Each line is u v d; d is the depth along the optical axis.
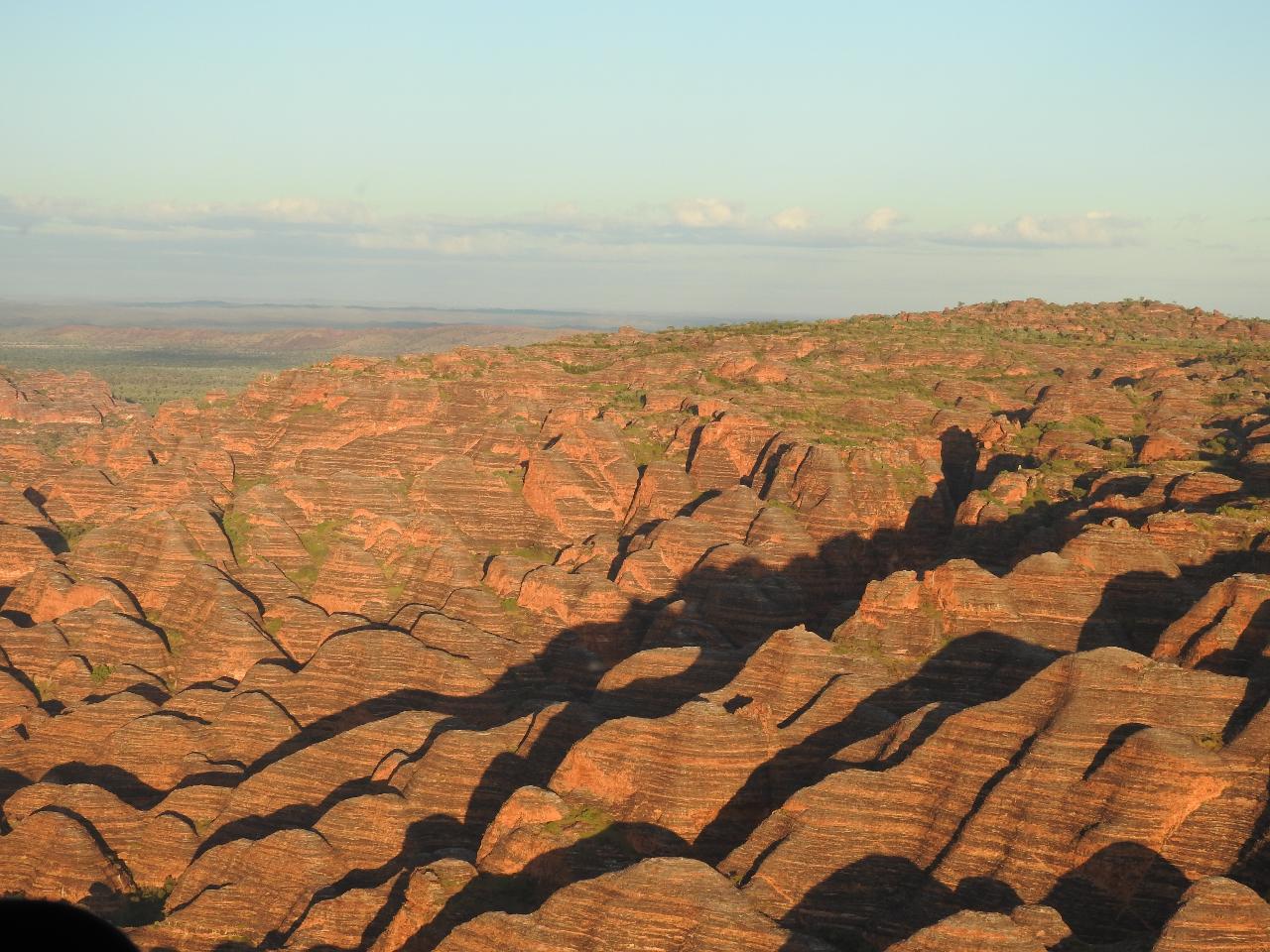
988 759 58.84
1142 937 48.41
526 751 76.94
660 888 52.69
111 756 92.12
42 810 80.81
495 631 106.94
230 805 82.56
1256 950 43.84
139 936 70.25
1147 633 83.56
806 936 50.41
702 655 83.19
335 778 82.50
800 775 67.25
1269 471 100.56
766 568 107.75
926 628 79.62
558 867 62.25
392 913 65.38
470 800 74.56
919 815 58.59
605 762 67.56
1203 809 52.66
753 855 58.34
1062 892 52.44
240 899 71.44
